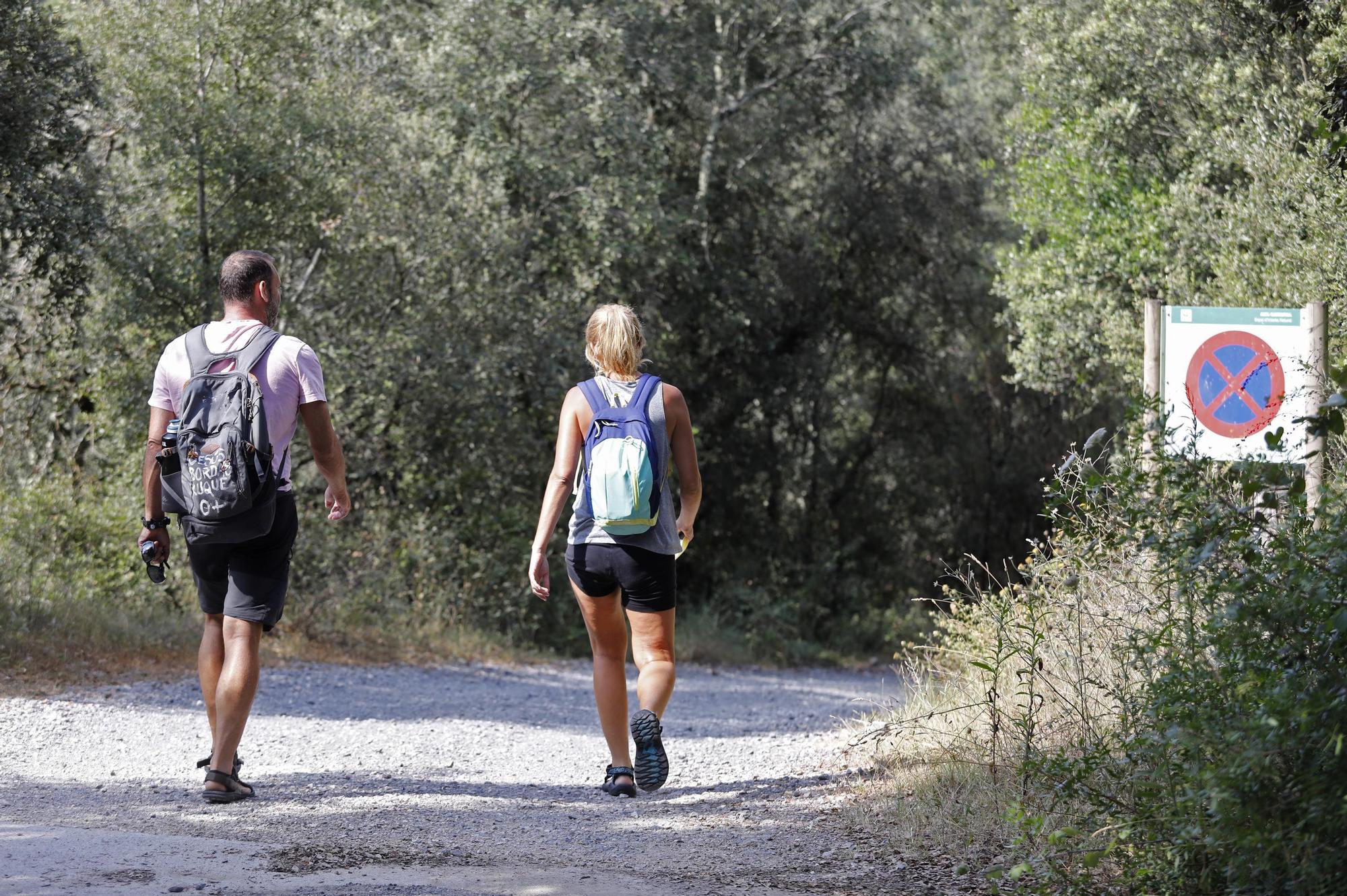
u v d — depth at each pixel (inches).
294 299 1424.7
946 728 562.9
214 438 457.4
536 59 1704.0
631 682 1269.7
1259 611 326.3
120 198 1241.4
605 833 449.1
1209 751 334.0
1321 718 299.0
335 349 1412.4
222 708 472.1
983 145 2246.6
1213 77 1149.7
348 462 1473.9
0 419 1204.5
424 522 1513.3
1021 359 1489.9
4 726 636.7
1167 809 342.3
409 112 1581.0
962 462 2496.3
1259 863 299.3
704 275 2134.6
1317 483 507.5
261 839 411.5
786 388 2325.3
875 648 2343.8
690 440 502.0
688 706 1024.2
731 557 2316.7
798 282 2292.1
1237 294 1078.4
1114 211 1328.7
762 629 2105.1
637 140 1787.6
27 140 1048.8
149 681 869.8
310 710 814.5
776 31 2107.5
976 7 2107.5
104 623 1003.3
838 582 2416.3
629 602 491.8
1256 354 593.6
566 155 1754.4
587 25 1726.1
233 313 487.5
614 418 484.7
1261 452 384.2
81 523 1134.4
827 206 2287.2
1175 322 608.7
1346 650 315.6
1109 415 2274.9
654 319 2082.9
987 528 2529.5
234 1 1294.3
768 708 1031.0
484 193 1599.4
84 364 1277.1
